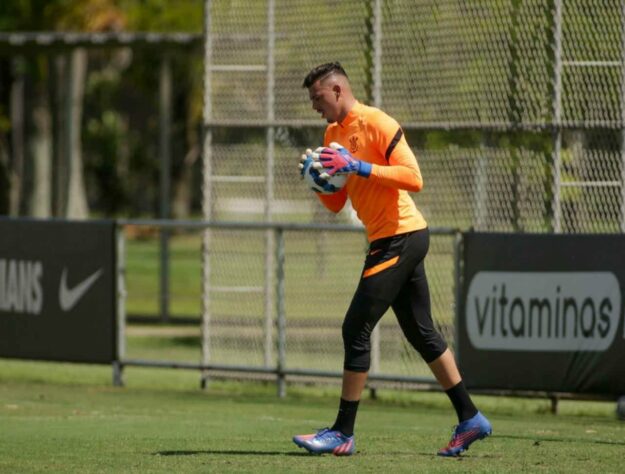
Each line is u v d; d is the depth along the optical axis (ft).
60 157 297.74
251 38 151.12
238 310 148.87
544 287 121.29
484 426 82.94
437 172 141.90
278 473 75.10
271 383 146.92
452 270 135.13
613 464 80.23
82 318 143.84
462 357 124.47
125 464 79.71
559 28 135.33
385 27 143.84
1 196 398.01
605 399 120.26
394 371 137.80
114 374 144.05
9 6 303.68
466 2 139.54
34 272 145.79
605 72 135.13
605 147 135.33
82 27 306.76
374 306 81.51
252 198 152.25
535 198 137.08
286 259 145.79
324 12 147.33
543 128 136.36
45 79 309.22
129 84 498.28
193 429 102.68
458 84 140.36
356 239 142.61
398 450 86.99
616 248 118.73
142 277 315.58
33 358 146.20
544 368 121.49
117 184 543.39
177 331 209.87
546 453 85.76
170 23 321.73
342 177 81.87
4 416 113.39
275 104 150.51
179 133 445.78
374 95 144.36
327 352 143.23
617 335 118.62
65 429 101.81
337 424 82.94
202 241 151.33
